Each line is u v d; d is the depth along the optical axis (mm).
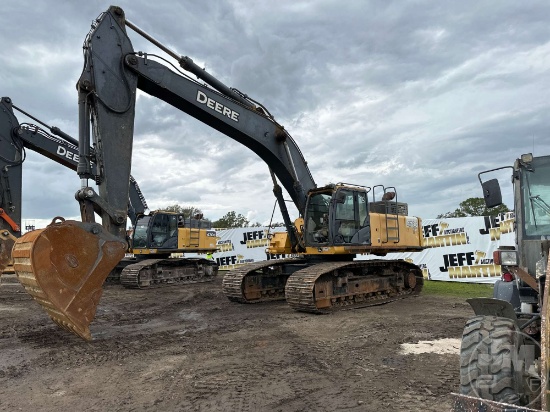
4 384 5762
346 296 11742
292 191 12320
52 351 7301
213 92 10367
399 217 13812
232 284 12555
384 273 13188
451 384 5520
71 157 15352
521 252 5109
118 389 5512
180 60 9891
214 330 8953
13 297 14164
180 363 6578
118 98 8453
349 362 6512
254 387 5504
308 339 8023
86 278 6812
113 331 8953
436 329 8688
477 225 17188
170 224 19391
